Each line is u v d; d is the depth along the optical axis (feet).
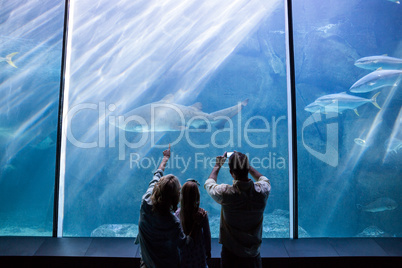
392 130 33.91
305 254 9.78
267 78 50.37
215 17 45.37
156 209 5.80
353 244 10.50
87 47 41.93
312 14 38.83
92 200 53.42
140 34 43.86
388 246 10.36
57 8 37.52
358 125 36.96
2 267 9.48
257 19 45.50
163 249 5.97
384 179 34.09
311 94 43.19
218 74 50.85
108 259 9.45
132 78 47.52
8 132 44.47
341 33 38.06
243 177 6.65
